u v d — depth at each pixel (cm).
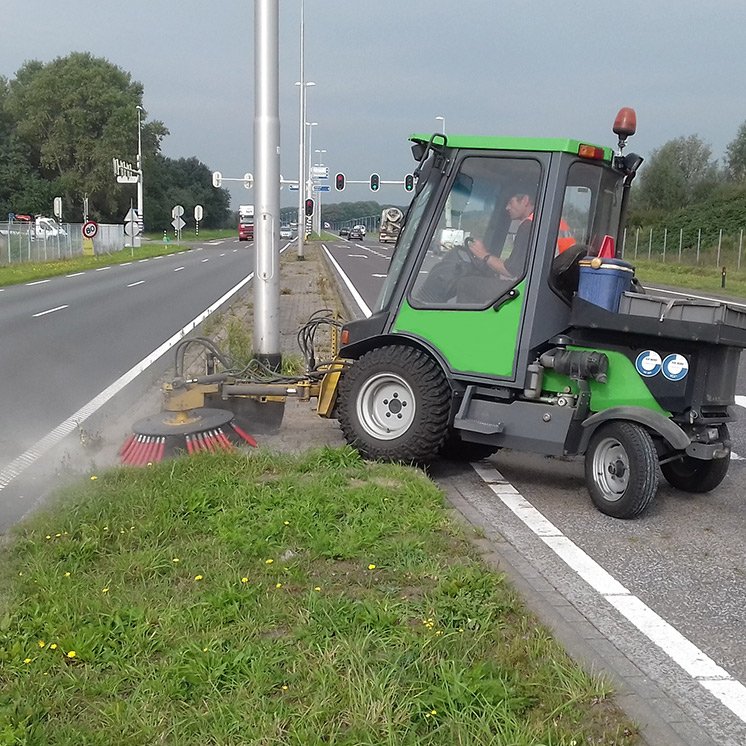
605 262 608
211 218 13825
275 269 980
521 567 491
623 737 312
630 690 349
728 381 609
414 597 419
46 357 1286
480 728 307
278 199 980
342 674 342
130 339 1492
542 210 634
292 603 405
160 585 422
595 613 440
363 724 308
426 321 671
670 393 593
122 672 344
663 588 475
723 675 379
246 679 338
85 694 331
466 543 500
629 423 591
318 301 2019
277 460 640
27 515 543
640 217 6297
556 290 638
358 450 673
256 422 773
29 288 2673
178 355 721
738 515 611
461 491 656
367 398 675
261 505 535
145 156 10050
